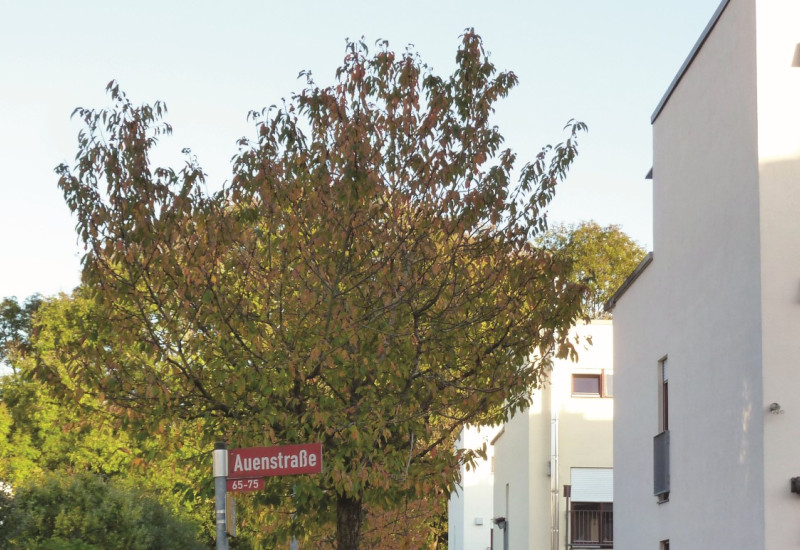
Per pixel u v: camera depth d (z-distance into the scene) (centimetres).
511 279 1628
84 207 1522
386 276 1512
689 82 1880
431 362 1598
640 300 2234
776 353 1480
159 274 1516
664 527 2002
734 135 1633
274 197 1505
